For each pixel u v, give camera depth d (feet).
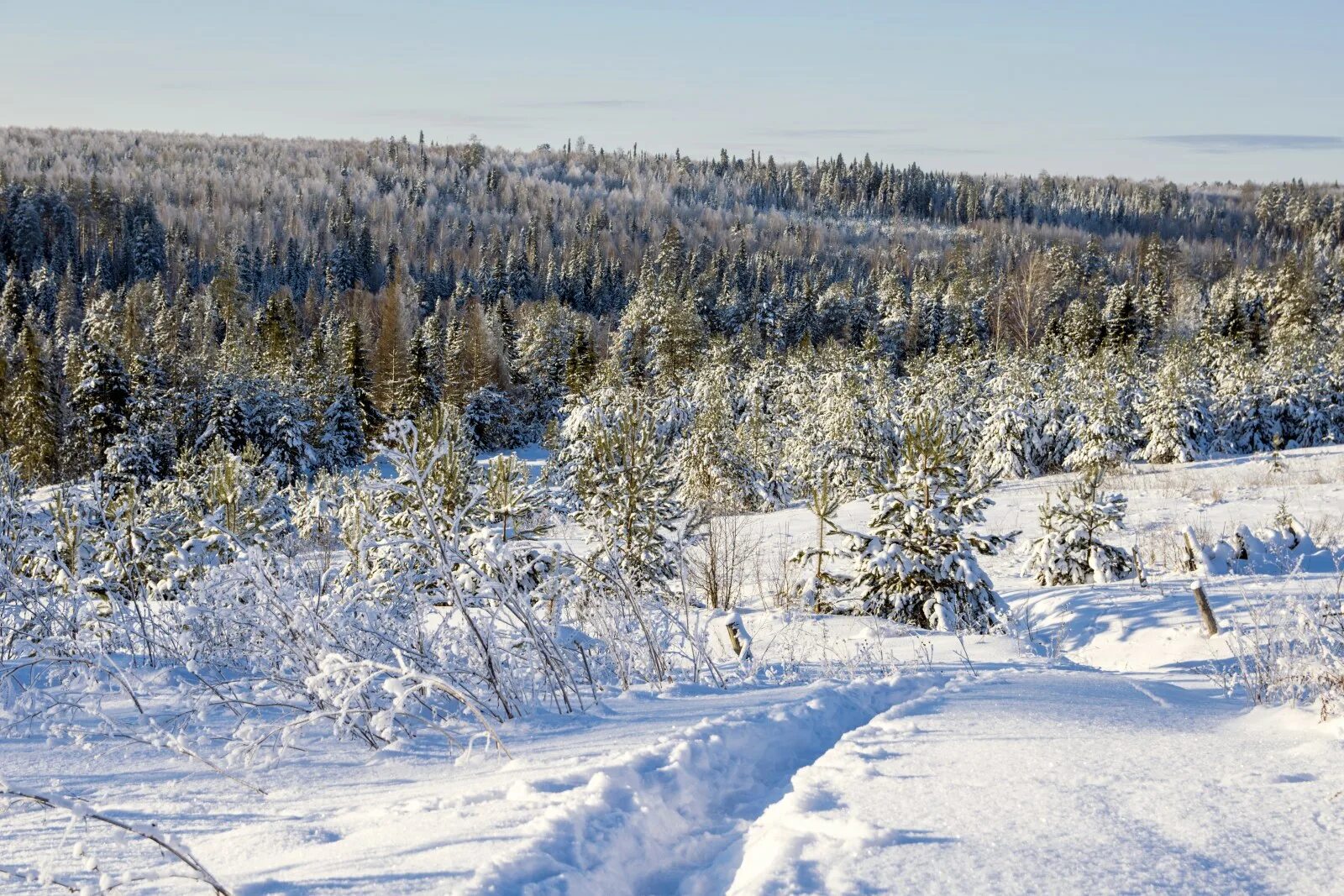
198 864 8.02
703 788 11.67
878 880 8.11
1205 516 80.38
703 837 10.07
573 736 13.94
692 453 109.70
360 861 8.47
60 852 9.08
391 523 25.25
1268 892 7.88
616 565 22.29
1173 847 8.80
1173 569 56.70
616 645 20.75
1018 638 32.50
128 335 259.60
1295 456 116.78
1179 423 127.85
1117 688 19.03
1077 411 128.36
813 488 44.91
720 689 19.38
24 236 399.85
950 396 142.31
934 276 356.18
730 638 27.66
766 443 120.16
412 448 17.24
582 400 136.77
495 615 18.15
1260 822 9.47
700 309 316.60
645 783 11.05
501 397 231.09
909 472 42.19
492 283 409.69
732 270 432.25
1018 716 14.93
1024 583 58.90
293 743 13.01
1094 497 56.03
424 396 219.61
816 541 77.41
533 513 41.65
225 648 19.36
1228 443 141.59
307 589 18.58
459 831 9.23
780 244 550.36
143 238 422.00
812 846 9.04
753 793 12.08
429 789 11.16
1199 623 33.63
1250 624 24.44
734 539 50.52
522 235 537.24
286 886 7.97
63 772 12.19
